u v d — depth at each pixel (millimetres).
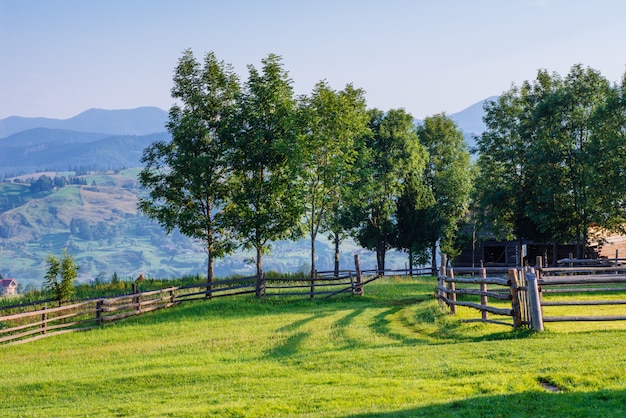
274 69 39125
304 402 12164
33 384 16656
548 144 52875
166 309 32938
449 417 10117
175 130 38406
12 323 28750
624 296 26359
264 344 20766
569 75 55188
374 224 63562
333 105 41312
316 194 41188
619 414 9609
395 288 40750
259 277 36375
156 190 38406
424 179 72375
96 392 15484
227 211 38812
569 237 54812
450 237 65938
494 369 13164
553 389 11492
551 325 18281
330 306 32688
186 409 12484
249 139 38469
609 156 47844
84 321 28578
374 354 16250
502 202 58844
